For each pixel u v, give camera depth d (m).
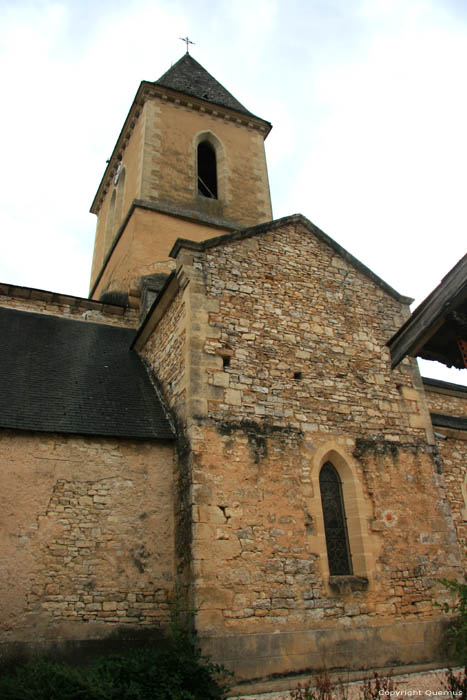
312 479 9.02
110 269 17.30
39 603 7.50
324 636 7.89
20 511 7.91
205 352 9.25
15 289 13.72
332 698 6.27
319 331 10.62
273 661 7.40
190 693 6.11
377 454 9.87
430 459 10.38
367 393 10.45
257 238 11.05
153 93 18.67
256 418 9.08
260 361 9.66
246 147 19.73
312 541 8.52
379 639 8.23
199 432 8.52
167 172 17.34
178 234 16.05
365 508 9.20
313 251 11.60
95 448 8.77
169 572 8.31
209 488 8.16
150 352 11.77
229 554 7.84
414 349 6.20
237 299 10.09
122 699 5.89
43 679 5.98
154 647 7.75
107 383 10.58
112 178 21.23
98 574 7.95
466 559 10.39
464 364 5.87
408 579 8.95
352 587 8.44
